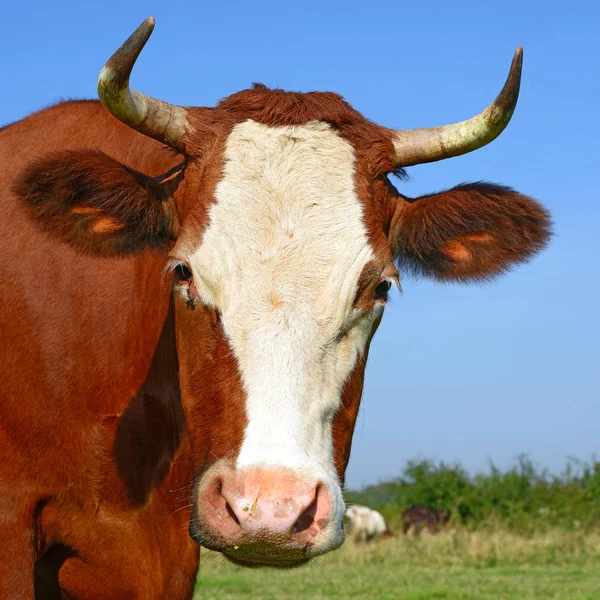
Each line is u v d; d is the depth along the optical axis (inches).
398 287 75.5
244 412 70.2
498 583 178.7
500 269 83.0
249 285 72.1
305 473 68.4
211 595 164.4
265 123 77.2
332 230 73.9
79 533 80.8
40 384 79.8
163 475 81.6
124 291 81.5
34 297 80.5
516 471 350.6
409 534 312.2
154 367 81.2
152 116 76.7
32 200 76.5
